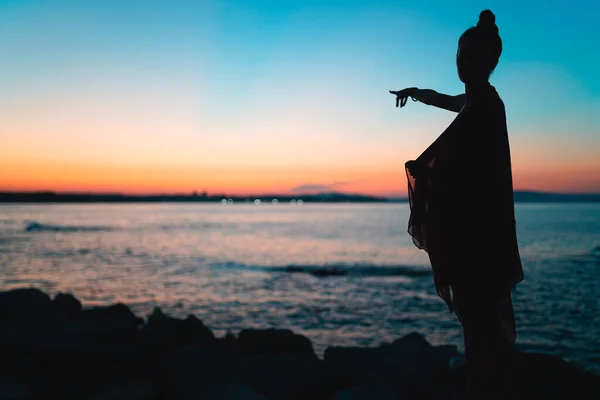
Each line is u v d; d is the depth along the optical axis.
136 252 44.38
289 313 16.75
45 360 6.82
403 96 2.63
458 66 2.24
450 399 4.73
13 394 5.77
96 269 30.78
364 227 98.88
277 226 105.06
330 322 15.16
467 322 2.20
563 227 80.56
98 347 7.32
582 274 25.94
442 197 2.18
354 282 25.50
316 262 35.94
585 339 11.84
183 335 8.47
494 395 2.12
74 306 10.87
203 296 20.52
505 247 2.15
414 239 2.30
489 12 2.21
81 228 94.38
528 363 4.06
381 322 15.02
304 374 5.93
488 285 2.14
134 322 9.98
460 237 2.15
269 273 29.33
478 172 2.13
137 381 5.79
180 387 5.47
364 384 5.56
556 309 16.06
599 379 3.96
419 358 6.05
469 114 2.15
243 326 14.71
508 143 2.20
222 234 75.94
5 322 8.09
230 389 4.66
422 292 21.75
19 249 46.91
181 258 38.91
